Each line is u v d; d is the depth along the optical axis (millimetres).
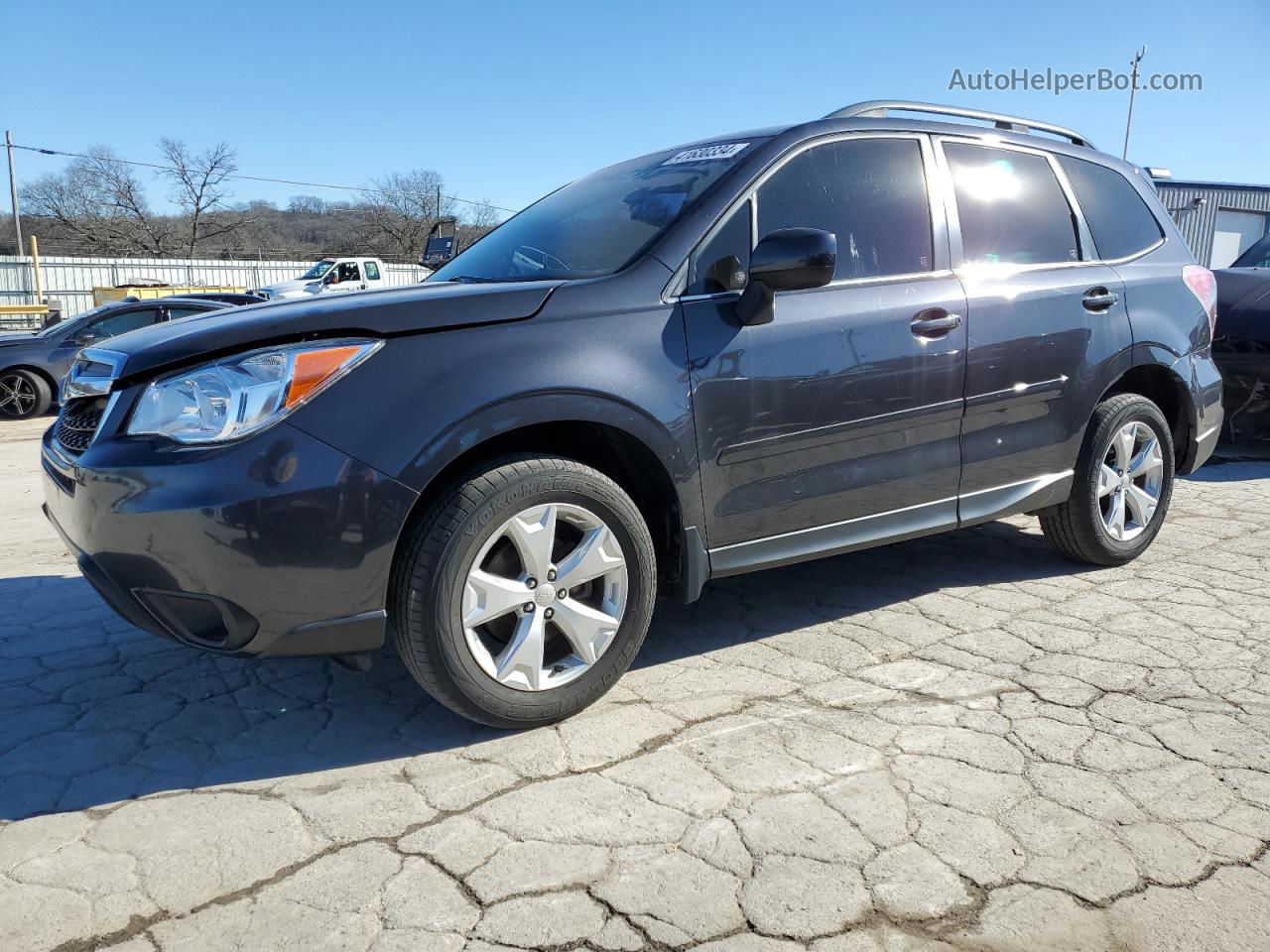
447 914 1915
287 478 2309
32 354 11445
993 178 3701
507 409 2504
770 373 2949
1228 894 1938
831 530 3201
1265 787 2342
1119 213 4152
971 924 1862
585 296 2727
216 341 2436
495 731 2711
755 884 1992
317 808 2320
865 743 2594
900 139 3484
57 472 2654
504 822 2242
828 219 3211
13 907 1959
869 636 3406
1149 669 3062
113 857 2129
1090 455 3875
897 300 3238
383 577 2412
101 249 51188
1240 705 2797
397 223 50219
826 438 3100
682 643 3377
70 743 2688
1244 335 6250
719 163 3213
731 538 2984
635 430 2695
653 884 1999
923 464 3375
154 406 2430
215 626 2441
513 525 2535
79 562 2590
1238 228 31562
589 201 3512
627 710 2824
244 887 2018
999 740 2600
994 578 4055
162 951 1828
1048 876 2006
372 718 2818
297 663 3242
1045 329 3625
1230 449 7012
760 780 2404
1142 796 2307
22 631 3586
